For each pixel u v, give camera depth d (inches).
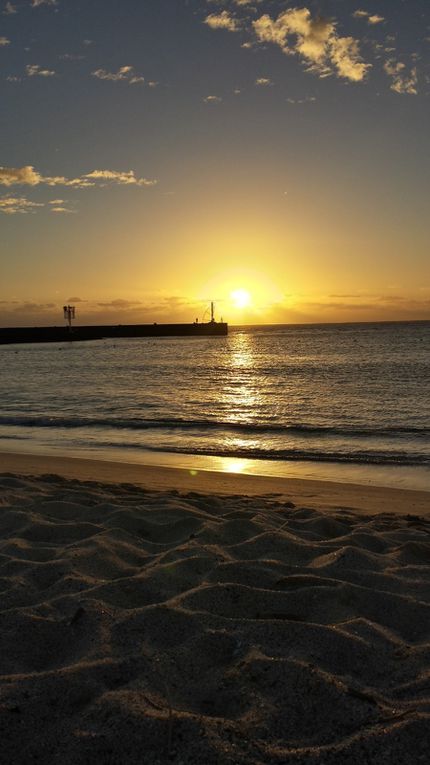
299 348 3147.1
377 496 330.6
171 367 1822.1
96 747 79.2
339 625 116.7
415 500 319.9
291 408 812.0
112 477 382.3
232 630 113.6
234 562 149.3
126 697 89.7
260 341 4704.7
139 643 109.2
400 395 936.9
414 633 117.6
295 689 93.0
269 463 462.9
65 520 204.2
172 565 150.4
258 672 97.7
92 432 631.2
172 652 105.0
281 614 124.0
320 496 329.4
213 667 101.7
